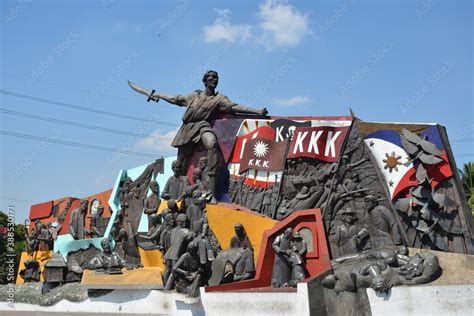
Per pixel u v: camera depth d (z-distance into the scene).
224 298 22.97
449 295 18.86
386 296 19.88
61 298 33.41
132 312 28.09
